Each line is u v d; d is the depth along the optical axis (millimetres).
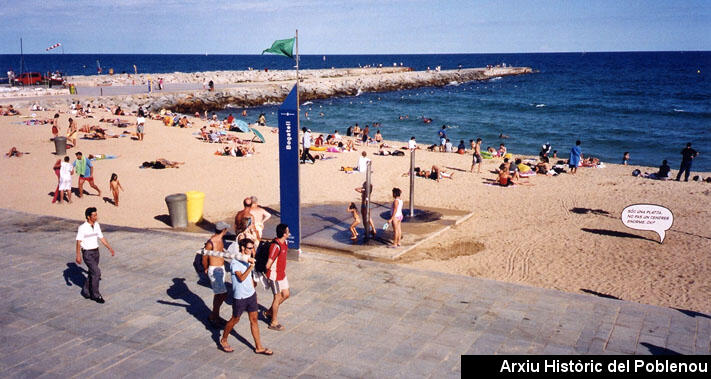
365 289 9516
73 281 9898
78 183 19234
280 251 7707
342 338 7668
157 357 7098
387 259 12773
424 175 23250
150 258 11266
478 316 8430
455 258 13180
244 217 11164
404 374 6668
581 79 121188
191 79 78125
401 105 67875
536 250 13867
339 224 15664
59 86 58094
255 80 83188
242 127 33062
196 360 7020
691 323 8250
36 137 28172
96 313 8492
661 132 46125
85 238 8781
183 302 8984
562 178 23688
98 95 49969
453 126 49062
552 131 46375
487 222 16469
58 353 7184
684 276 12023
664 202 19078
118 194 17766
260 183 20797
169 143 28312
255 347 7293
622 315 8539
